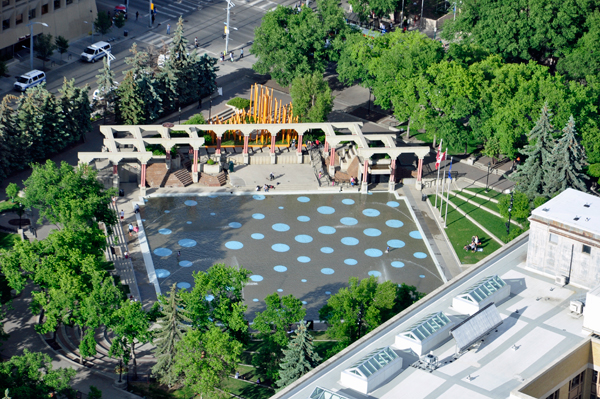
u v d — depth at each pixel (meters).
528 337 91.50
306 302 133.62
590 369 90.62
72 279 111.44
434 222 156.00
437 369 86.56
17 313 125.56
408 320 93.50
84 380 113.62
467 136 163.25
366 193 163.88
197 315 109.81
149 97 172.75
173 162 164.50
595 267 97.94
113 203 155.38
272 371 110.56
